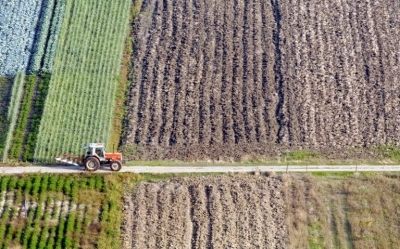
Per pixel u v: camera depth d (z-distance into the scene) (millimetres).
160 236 60062
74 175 64812
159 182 65188
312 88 75562
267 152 68750
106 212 61781
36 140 68062
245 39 80938
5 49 77375
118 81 75625
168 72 76562
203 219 61719
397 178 66562
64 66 76125
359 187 65438
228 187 64812
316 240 60719
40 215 61250
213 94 74438
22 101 72188
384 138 71062
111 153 65312
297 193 64500
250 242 59812
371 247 60062
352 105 74125
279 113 72812
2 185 63219
